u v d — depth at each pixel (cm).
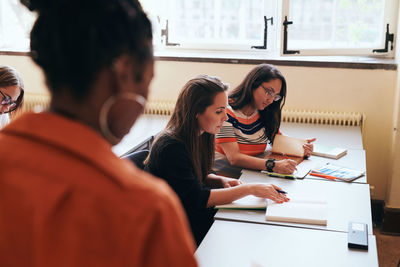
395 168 329
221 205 200
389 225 339
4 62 392
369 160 353
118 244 49
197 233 202
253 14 368
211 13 374
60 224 48
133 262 50
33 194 49
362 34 343
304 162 257
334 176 235
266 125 268
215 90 195
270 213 191
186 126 197
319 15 341
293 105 352
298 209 195
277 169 239
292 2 339
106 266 49
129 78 55
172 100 371
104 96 54
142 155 226
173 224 52
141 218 50
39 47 54
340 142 297
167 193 54
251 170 247
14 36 404
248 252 164
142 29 56
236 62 353
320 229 182
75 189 49
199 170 205
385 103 340
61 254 48
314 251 165
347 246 169
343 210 199
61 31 52
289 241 172
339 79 342
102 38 52
